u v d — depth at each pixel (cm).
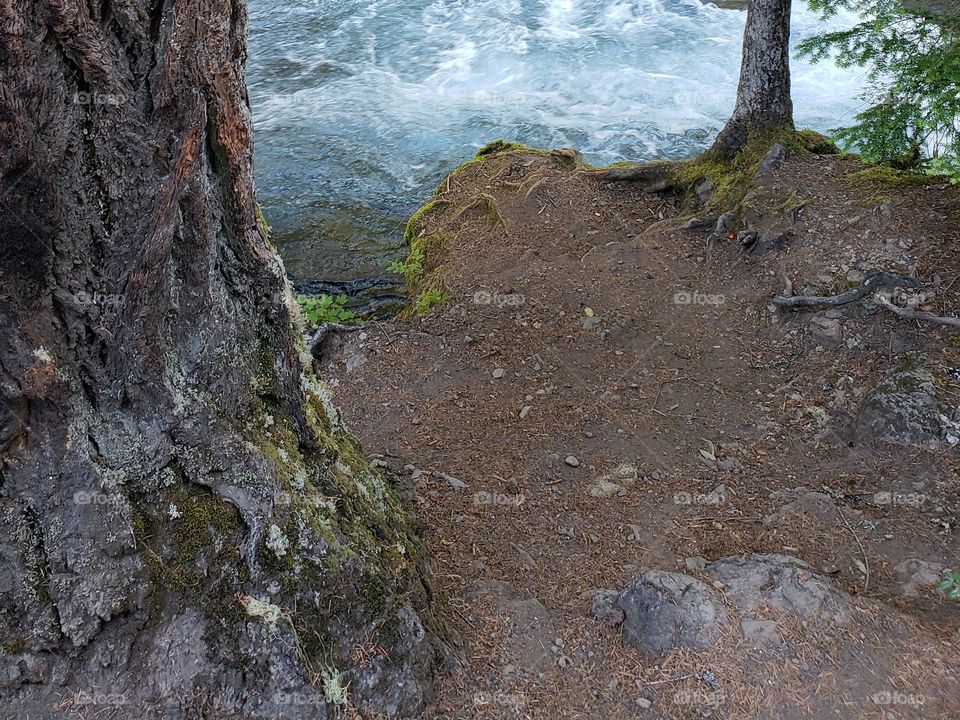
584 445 485
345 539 289
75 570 239
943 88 583
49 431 237
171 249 243
